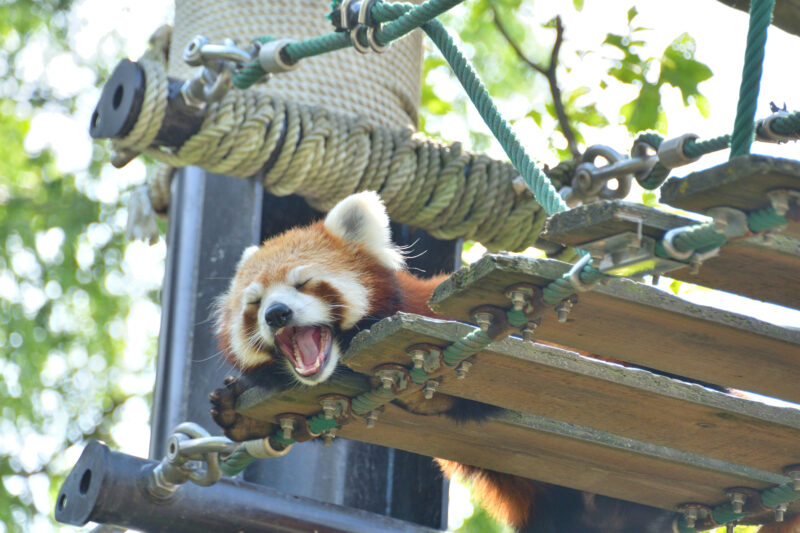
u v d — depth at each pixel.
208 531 6.50
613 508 7.40
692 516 6.47
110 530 6.56
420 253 8.26
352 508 7.14
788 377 5.16
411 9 5.38
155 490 6.25
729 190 3.72
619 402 5.25
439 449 6.10
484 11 14.41
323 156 7.52
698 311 4.65
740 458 5.64
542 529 7.64
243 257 7.39
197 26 8.33
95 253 15.74
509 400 5.36
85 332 15.64
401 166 7.74
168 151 7.37
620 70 12.24
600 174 7.57
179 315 7.61
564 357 5.00
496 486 7.70
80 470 6.43
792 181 3.65
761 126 5.18
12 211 15.62
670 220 3.96
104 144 16.28
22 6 16.44
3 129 16.28
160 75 7.07
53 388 15.46
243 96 7.34
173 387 7.43
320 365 6.37
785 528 6.94
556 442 5.85
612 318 4.70
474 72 5.23
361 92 8.21
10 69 16.47
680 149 5.21
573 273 4.20
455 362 4.78
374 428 5.84
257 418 5.69
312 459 7.48
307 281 6.94
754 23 3.86
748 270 4.45
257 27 8.16
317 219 8.55
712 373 5.19
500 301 4.48
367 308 7.01
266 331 6.75
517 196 7.98
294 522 6.79
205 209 7.78
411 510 7.69
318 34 8.20
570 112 12.95
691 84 11.94
